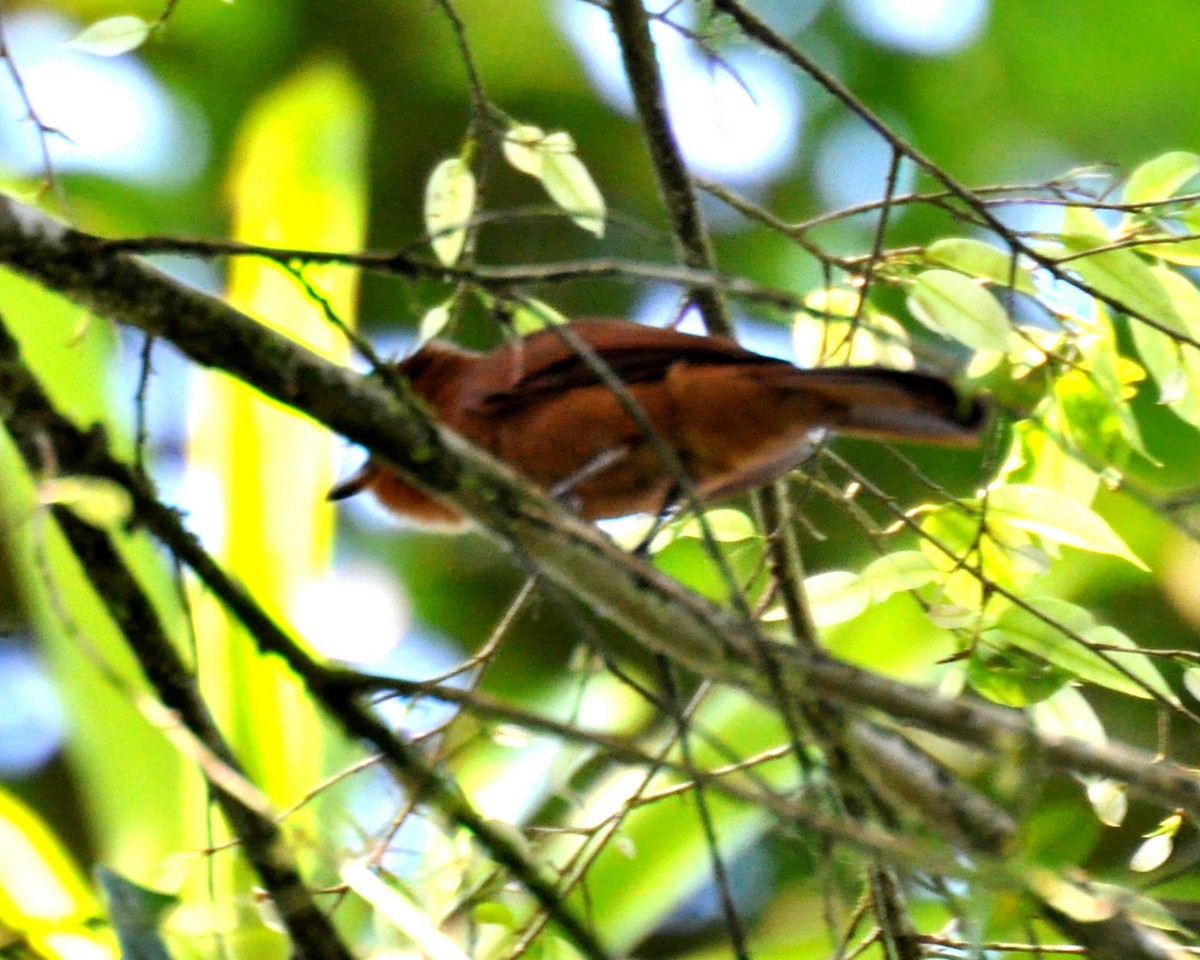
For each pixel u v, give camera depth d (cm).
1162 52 1658
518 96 1686
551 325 595
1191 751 1075
